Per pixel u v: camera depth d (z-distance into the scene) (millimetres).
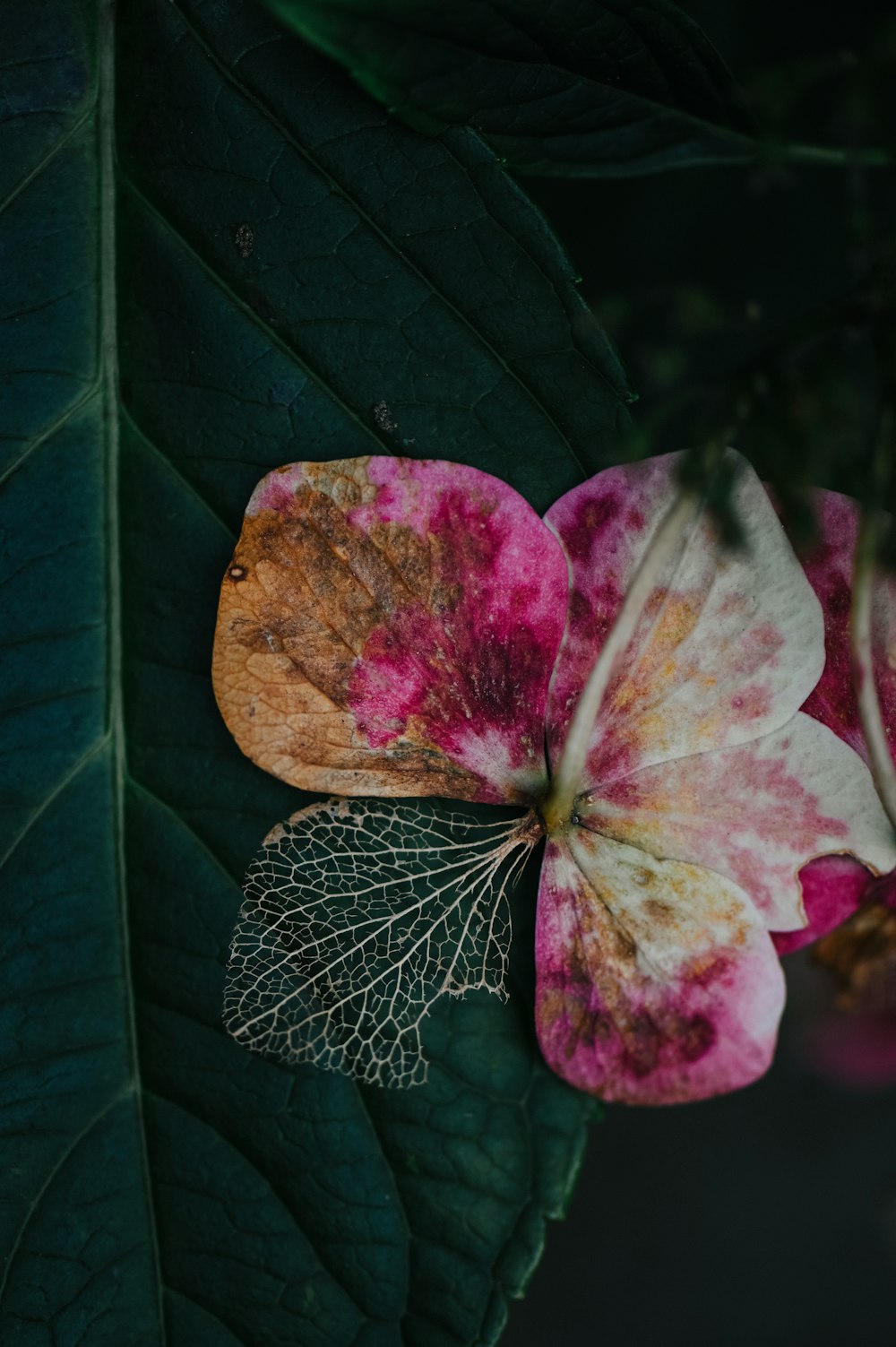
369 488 159
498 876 161
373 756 159
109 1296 161
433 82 156
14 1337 161
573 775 155
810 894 160
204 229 161
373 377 161
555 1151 161
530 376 161
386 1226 161
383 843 161
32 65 161
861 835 160
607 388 161
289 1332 161
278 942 161
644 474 159
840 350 157
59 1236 161
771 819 159
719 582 159
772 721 160
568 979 158
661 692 160
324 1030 161
